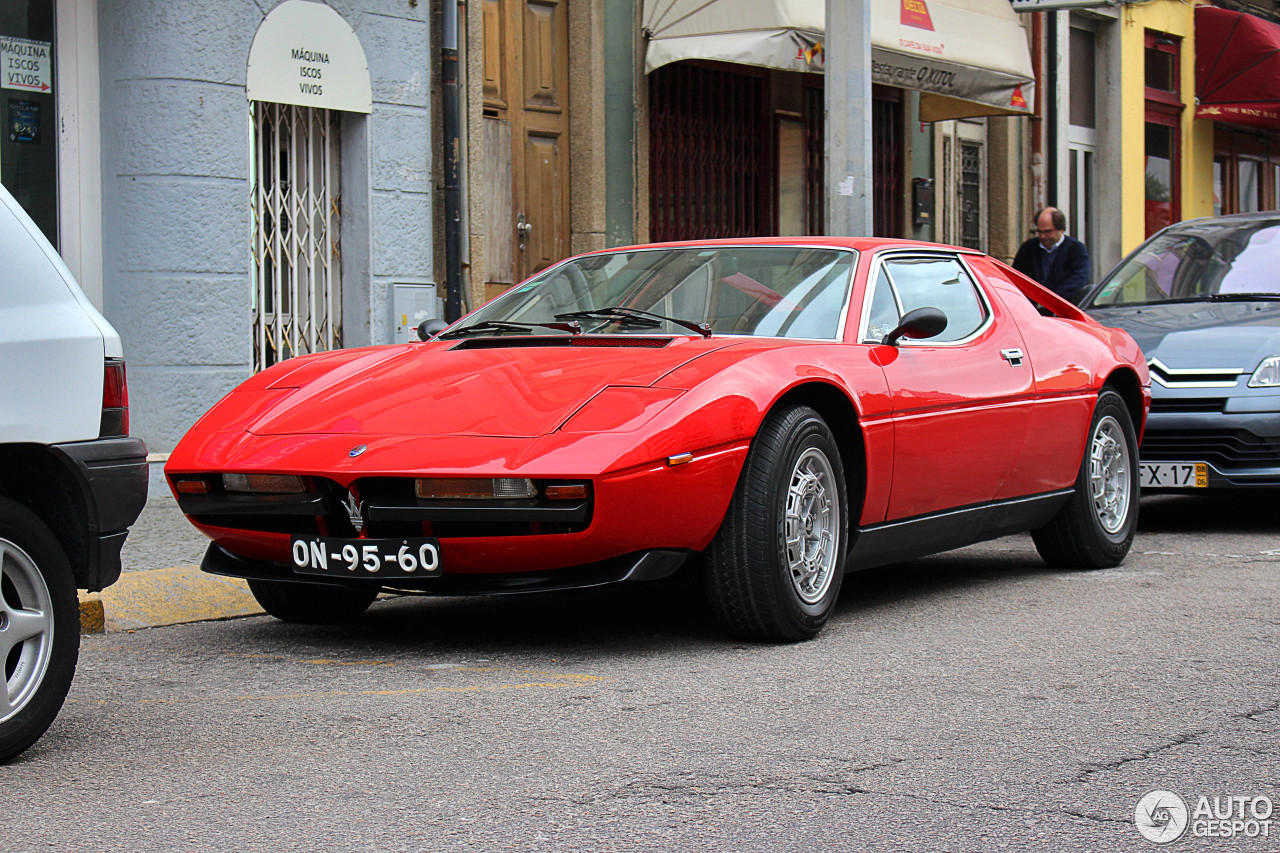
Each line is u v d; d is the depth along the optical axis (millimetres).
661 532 4488
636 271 5746
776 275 5543
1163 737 3713
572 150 11602
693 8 11453
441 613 5621
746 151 13188
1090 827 3029
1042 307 6699
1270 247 9086
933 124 15406
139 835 2992
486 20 10891
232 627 5418
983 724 3840
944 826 3029
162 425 8656
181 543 6645
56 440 3574
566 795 3242
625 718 3922
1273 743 3662
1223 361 7734
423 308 9898
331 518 4633
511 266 11164
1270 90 19672
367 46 9539
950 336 5816
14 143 8469
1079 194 18578
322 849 2898
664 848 2895
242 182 8922
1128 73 18828
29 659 3582
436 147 10383
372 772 3438
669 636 5055
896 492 5289
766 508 4691
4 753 3498
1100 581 6223
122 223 8711
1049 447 6148
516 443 4426
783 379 4777
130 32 8625
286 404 4941
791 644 4879
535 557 4473
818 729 3795
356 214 9648
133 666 4719
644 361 4797
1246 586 6039
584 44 11492
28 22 8484
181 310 8680
